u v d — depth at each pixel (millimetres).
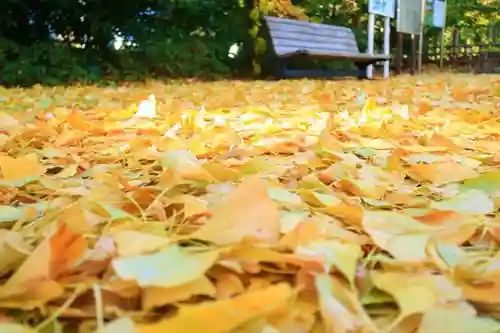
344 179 397
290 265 241
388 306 219
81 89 1673
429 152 556
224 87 1771
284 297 196
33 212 331
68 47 2332
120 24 2537
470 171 426
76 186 413
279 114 928
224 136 609
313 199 354
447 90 1421
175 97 1302
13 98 1268
